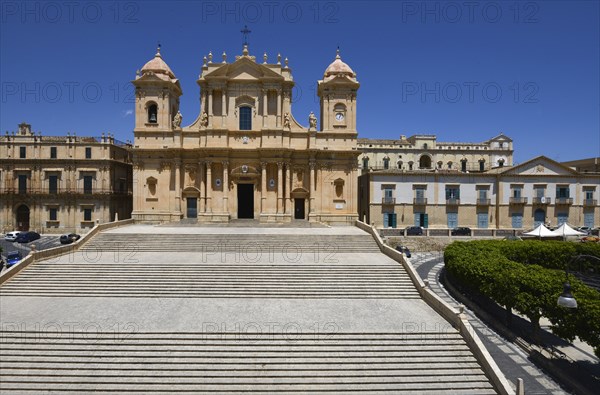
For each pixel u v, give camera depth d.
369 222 58.06
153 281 26.02
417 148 80.44
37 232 59.78
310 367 16.84
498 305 26.75
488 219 59.16
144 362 16.95
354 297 24.66
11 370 16.59
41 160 59.50
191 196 46.72
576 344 21.22
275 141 46.16
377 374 16.58
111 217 60.59
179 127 46.28
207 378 16.20
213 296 24.44
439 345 18.39
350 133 46.91
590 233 55.06
